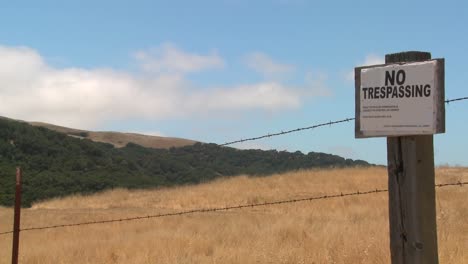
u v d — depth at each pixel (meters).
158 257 10.89
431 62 3.79
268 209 26.94
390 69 3.97
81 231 18.94
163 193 36.19
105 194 36.97
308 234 13.55
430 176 4.07
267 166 48.88
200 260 10.47
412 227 4.05
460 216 15.95
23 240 17.50
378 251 9.13
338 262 9.18
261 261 9.81
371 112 4.06
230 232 15.01
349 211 22.34
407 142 4.05
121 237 15.66
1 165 41.34
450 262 7.90
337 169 37.66
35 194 38.16
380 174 34.56
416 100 3.86
